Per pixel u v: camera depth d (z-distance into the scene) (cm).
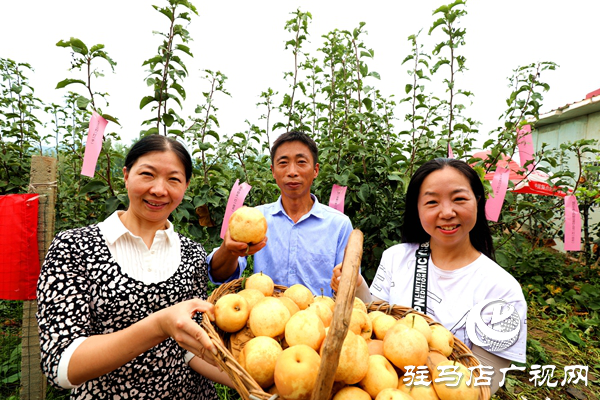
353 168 408
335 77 552
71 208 505
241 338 151
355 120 426
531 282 601
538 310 520
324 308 163
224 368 123
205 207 383
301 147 268
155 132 325
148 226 177
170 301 168
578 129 886
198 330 123
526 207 482
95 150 256
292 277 281
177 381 172
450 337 159
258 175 477
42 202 258
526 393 339
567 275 629
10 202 245
